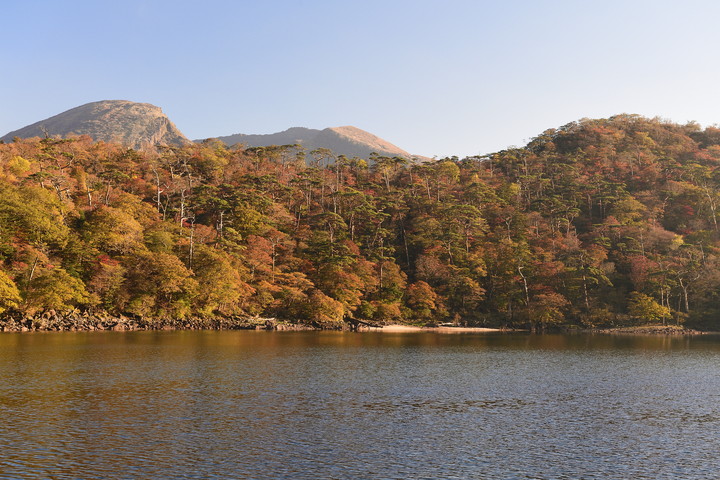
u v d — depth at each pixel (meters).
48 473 26.89
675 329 139.12
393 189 198.88
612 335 129.88
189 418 37.84
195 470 27.78
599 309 145.25
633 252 161.25
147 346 79.56
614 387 52.94
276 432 34.81
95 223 116.94
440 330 141.38
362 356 75.19
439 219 179.12
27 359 63.16
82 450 30.44
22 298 97.94
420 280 154.75
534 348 92.00
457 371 62.56
